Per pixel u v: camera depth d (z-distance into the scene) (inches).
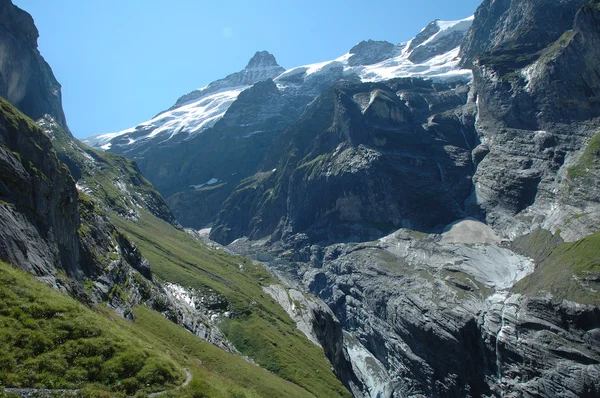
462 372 6717.5
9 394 1141.7
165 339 2977.4
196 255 7455.7
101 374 1397.6
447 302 7381.9
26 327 1400.1
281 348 4692.4
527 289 6825.8
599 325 5664.4
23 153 2367.1
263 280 7623.0
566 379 5580.7
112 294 2928.2
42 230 2297.0
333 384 4375.0
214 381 1739.7
